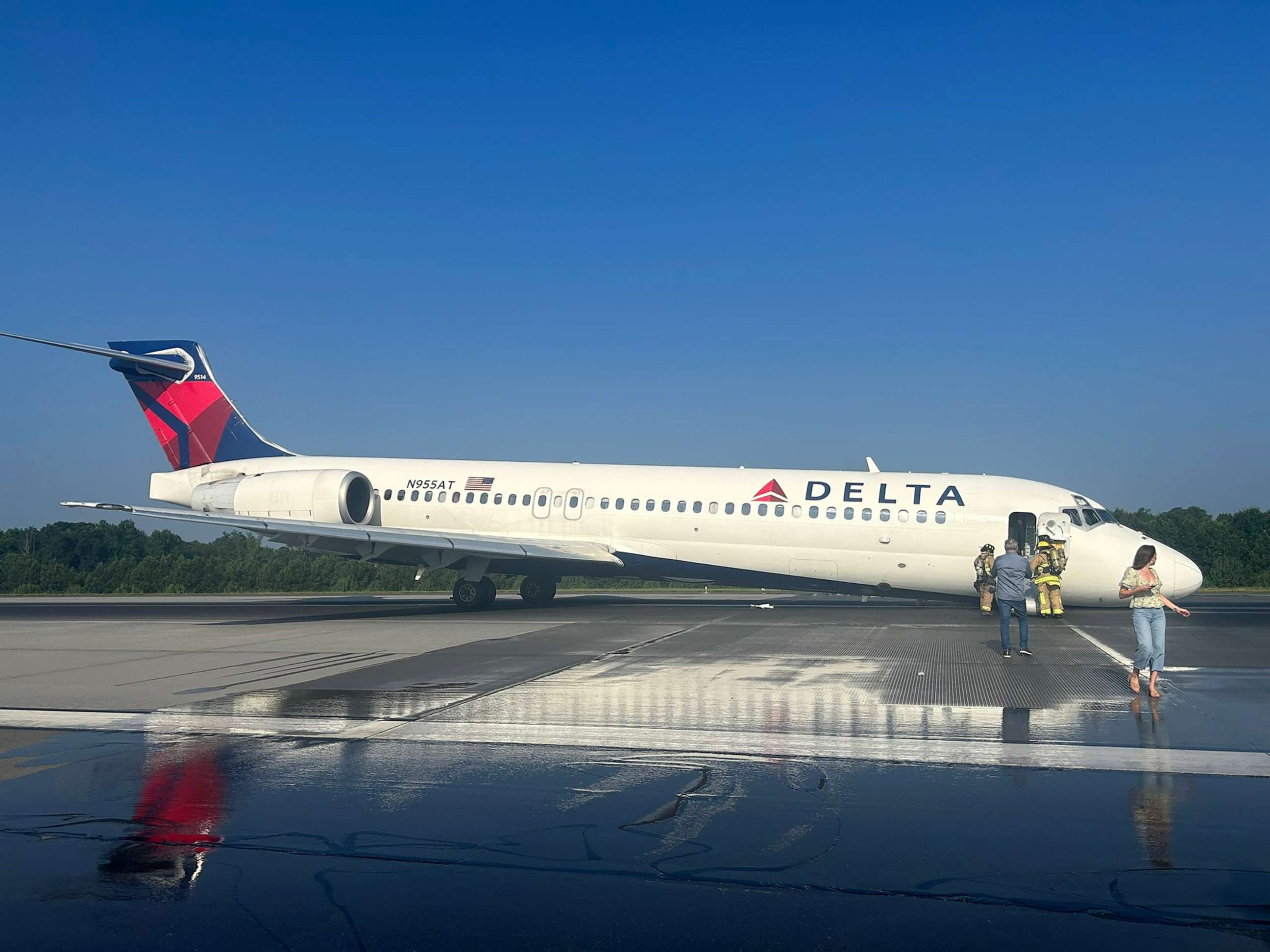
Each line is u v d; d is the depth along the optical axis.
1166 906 5.58
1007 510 25.70
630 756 9.17
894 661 15.84
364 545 28.64
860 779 8.30
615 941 5.19
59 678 14.62
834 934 5.25
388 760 9.09
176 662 16.58
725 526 27.56
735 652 17.19
